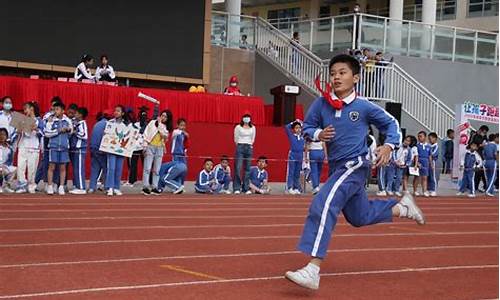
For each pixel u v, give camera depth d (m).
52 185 16.66
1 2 25.50
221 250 9.23
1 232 10.24
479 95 32.50
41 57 26.20
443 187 24.41
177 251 9.02
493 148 22.72
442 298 6.80
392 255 9.37
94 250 8.88
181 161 18.52
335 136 7.02
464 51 32.53
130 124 17.20
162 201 16.11
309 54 28.84
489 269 8.54
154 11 27.91
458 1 43.81
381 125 7.06
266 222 12.62
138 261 8.20
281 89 24.05
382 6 46.28
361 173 6.97
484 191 23.53
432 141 21.98
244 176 19.67
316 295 6.74
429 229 12.54
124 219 12.26
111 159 17.02
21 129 16.45
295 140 20.00
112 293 6.52
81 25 26.77
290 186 20.12
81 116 16.98
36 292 6.46
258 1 51.59
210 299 6.41
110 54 27.25
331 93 7.11
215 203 16.16
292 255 8.97
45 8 26.20
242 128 19.56
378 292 7.00
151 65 27.89
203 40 28.81
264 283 7.20
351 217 7.22
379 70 27.17
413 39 31.34
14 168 16.75
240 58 31.70
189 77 28.59
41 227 10.88
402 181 21.41
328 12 49.53
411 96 27.81
